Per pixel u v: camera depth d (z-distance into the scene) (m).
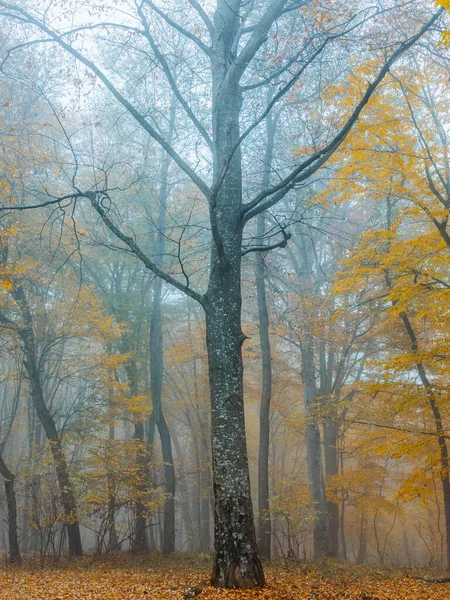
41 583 8.87
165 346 26.95
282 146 16.19
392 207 16.06
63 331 16.50
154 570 11.96
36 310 16.47
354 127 11.09
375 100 11.04
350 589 8.62
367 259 12.25
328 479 18.08
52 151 15.61
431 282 11.17
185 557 15.14
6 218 13.51
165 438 17.38
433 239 11.06
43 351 16.81
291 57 8.70
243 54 8.91
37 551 19.45
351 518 22.72
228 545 7.32
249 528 7.43
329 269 21.05
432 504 23.72
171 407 26.00
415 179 11.29
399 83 11.34
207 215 20.11
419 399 11.06
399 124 11.38
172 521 16.70
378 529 27.80
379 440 16.59
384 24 9.68
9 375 17.23
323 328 17.08
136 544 16.42
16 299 15.66
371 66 10.75
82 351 20.00
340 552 28.44
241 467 7.62
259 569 7.32
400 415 14.27
